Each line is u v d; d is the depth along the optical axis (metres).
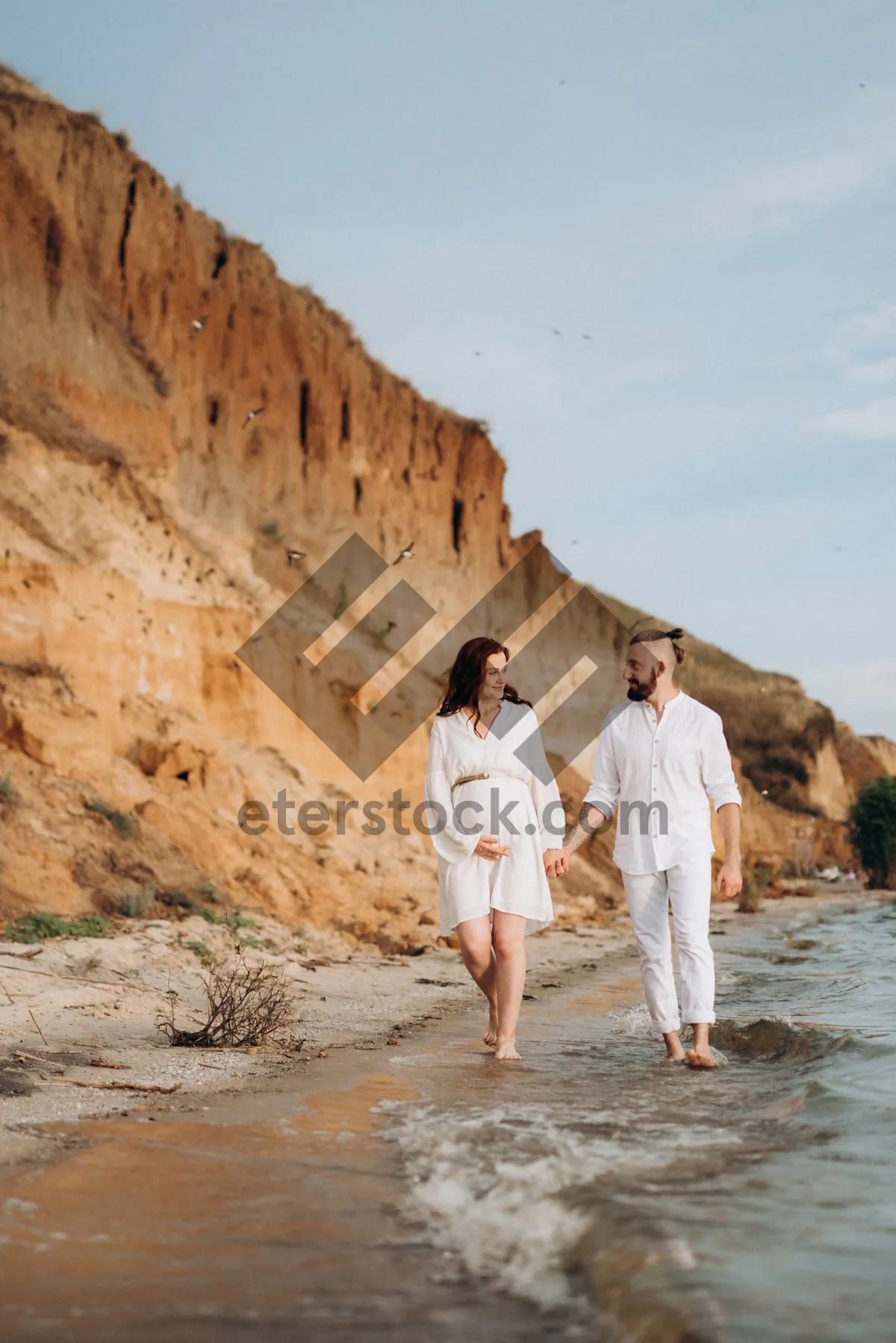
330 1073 5.19
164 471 29.14
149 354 32.34
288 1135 3.83
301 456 39.44
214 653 21.98
